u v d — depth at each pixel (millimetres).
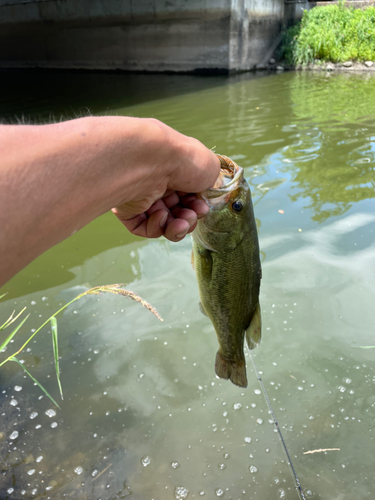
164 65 14867
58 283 3748
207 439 2449
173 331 3215
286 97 10016
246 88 11398
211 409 2635
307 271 3787
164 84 12617
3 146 570
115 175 790
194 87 11867
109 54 15594
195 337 3160
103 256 4121
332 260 3906
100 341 3143
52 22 16062
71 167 661
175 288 3648
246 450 2389
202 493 2172
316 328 3201
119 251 4203
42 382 2822
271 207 4793
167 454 2377
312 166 5766
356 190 5070
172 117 8539
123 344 3115
